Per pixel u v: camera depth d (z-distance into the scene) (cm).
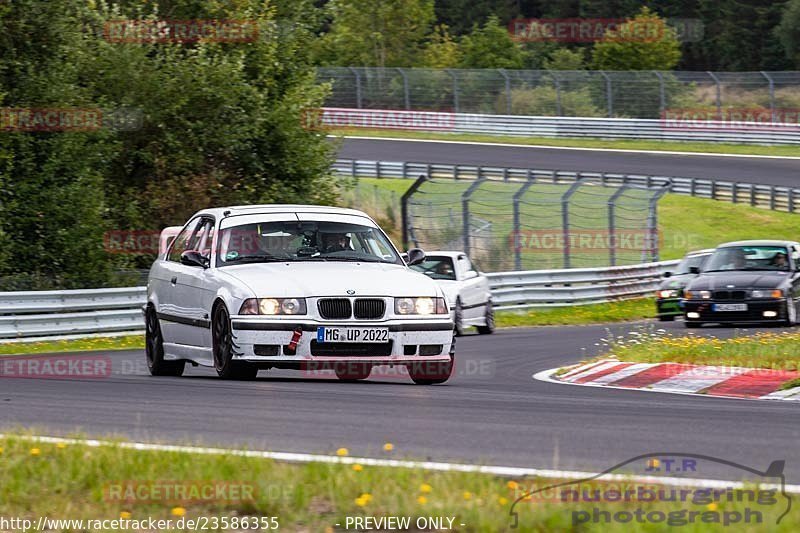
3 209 8894
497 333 8312
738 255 8056
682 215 16312
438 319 4003
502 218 14312
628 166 18400
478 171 17138
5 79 9231
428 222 13675
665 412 3347
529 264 12394
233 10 11581
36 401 3509
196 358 4284
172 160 10931
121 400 3500
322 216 4434
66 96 9331
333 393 3666
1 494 2112
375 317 3922
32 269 9188
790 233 15712
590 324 9350
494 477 2195
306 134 11594
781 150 19488
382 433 2828
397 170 17800
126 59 10544
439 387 4059
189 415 3133
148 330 4762
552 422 3062
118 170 10819
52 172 9225
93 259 9338
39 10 9306
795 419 3216
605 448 2634
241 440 2706
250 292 3903
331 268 4097
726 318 7588
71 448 2466
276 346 3862
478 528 1828
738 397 3988
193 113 10900
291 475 2206
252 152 11356
